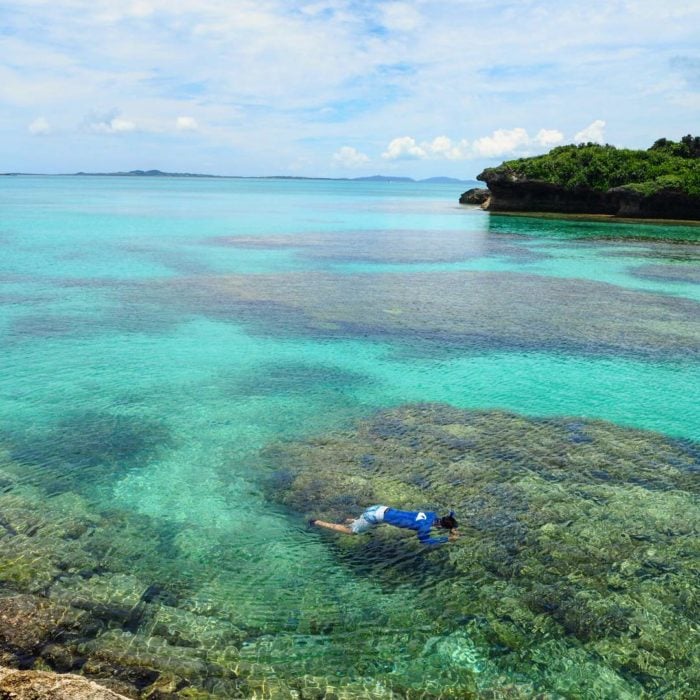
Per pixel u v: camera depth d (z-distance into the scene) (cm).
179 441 1245
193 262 3438
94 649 677
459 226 6044
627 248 4272
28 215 6412
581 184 7231
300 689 642
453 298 2619
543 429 1338
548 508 1010
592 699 641
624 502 1034
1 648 668
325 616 754
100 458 1161
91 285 2706
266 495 1045
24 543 873
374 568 852
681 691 652
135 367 1680
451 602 784
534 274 3234
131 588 789
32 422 1313
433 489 1069
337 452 1210
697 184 6419
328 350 1877
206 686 639
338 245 4406
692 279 3094
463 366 1750
